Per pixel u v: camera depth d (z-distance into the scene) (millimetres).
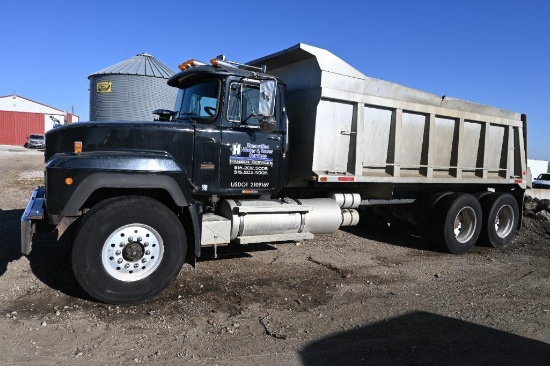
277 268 6488
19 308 4582
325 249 7812
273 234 6184
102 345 3885
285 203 6391
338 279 6121
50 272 5699
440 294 5668
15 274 5566
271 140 6184
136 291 4832
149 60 21156
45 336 3994
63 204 4668
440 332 4488
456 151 8375
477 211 8281
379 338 4289
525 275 6754
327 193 7301
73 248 4605
